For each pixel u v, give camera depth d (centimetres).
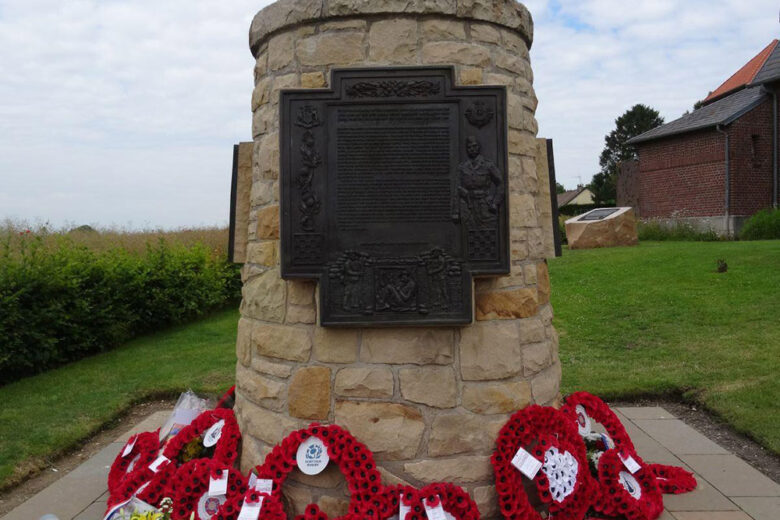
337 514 323
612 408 570
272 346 343
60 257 820
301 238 318
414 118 317
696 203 2030
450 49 326
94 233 1320
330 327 320
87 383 685
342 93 318
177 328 1046
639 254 1296
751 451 462
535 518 313
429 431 322
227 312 1225
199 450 380
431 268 316
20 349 698
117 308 880
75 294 786
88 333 808
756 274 984
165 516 325
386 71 317
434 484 313
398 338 323
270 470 319
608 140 5312
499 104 317
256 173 367
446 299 316
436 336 324
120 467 403
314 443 320
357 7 322
